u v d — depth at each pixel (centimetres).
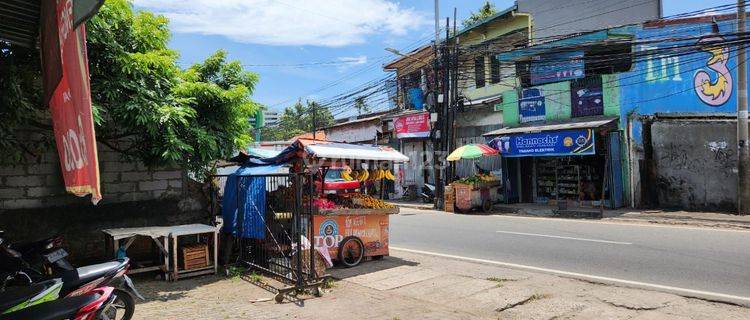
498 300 627
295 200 674
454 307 600
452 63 2106
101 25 663
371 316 562
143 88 695
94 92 671
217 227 855
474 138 2252
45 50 362
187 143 745
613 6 2120
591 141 1619
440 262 886
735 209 1480
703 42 1496
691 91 1694
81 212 802
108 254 738
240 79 902
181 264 768
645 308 585
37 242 622
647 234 1137
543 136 1752
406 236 1252
